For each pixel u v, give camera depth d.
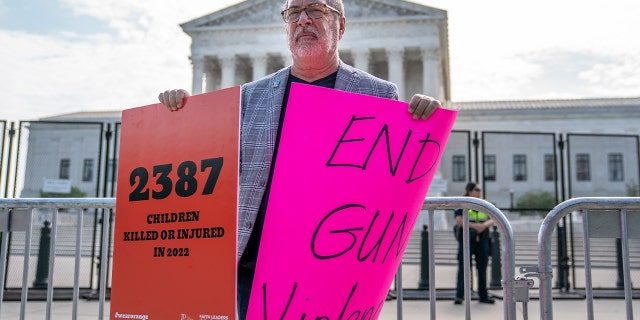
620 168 13.69
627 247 3.19
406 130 2.24
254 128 2.52
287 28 2.57
